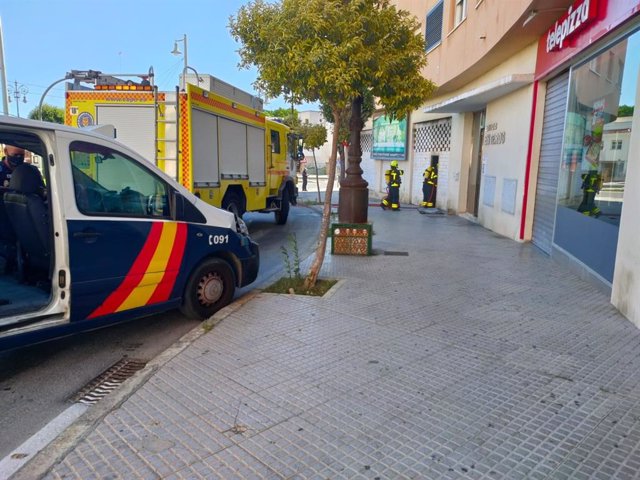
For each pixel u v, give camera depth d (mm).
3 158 6672
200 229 5438
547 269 7953
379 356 4371
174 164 9102
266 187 13203
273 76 6008
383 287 6734
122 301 4715
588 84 7512
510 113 11688
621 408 3455
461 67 14055
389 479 2691
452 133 17438
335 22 5797
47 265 4688
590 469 2777
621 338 4797
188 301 5480
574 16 7520
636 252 5160
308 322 5266
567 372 4039
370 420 3301
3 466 2893
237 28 6137
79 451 2922
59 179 4176
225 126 10570
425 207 19031
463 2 14297
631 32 6039
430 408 3457
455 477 2709
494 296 6305
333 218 16578
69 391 4008
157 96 8992
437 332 4980
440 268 7996
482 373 4020
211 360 4262
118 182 4688
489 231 12766
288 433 3141
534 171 10500
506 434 3131
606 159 6637
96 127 5254
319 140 21953
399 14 6723
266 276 7918
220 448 2971
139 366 4500
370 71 6191
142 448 2957
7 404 3775
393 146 23531
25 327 4039
